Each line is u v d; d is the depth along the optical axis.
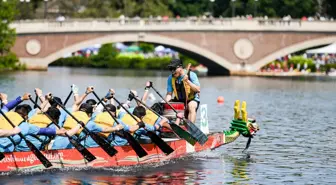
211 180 36.06
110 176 36.09
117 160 38.09
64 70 170.12
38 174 35.53
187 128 40.25
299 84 123.25
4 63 141.88
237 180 36.19
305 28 154.88
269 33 155.00
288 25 154.62
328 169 39.53
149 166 38.94
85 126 36.62
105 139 38.38
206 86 112.75
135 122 38.28
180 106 41.66
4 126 34.59
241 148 46.16
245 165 40.19
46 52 145.50
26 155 35.09
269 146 47.28
